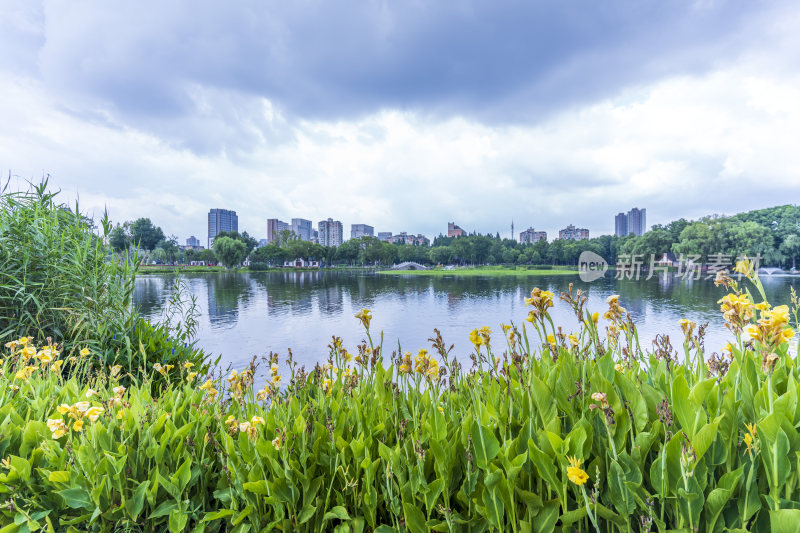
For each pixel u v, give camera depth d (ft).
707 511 3.27
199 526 4.62
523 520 3.63
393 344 40.24
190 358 13.38
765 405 3.55
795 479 3.17
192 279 194.80
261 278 208.13
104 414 5.93
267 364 6.40
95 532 4.65
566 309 66.13
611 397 3.97
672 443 3.35
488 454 3.99
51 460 5.02
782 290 103.30
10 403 6.53
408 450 4.46
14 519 4.64
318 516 4.59
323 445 4.90
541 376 4.97
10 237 12.64
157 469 4.75
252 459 4.61
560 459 3.54
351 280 190.60
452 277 229.66
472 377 5.87
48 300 12.51
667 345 5.38
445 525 3.86
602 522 3.84
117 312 12.92
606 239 377.71
